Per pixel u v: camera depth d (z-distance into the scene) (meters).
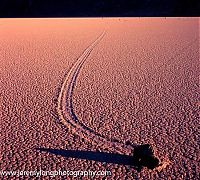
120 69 13.56
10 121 8.36
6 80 12.04
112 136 7.49
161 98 9.98
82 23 36.53
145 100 9.82
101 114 8.79
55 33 26.30
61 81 11.86
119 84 11.43
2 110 9.09
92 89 10.91
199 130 7.76
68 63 14.74
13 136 7.53
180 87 11.02
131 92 10.57
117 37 23.38
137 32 26.38
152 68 13.68
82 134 7.61
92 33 26.02
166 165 6.23
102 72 13.10
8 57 16.23
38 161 6.47
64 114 8.80
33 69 13.66
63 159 6.53
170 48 18.34
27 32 27.22
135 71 13.21
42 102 9.71
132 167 6.20
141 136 7.49
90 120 8.41
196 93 10.38
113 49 18.30
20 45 20.02
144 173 6.00
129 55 16.52
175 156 6.60
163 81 11.75
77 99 9.96
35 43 20.83
